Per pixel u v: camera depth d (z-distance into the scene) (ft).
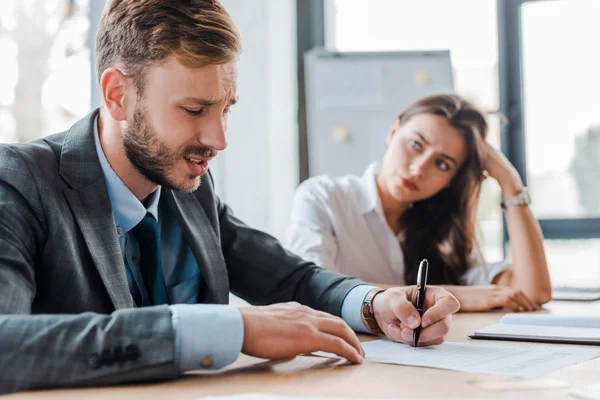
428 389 2.40
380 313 3.67
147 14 3.26
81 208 3.38
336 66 9.61
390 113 9.44
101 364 2.38
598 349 3.30
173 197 4.06
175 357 2.46
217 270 4.10
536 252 6.34
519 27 10.87
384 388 2.41
